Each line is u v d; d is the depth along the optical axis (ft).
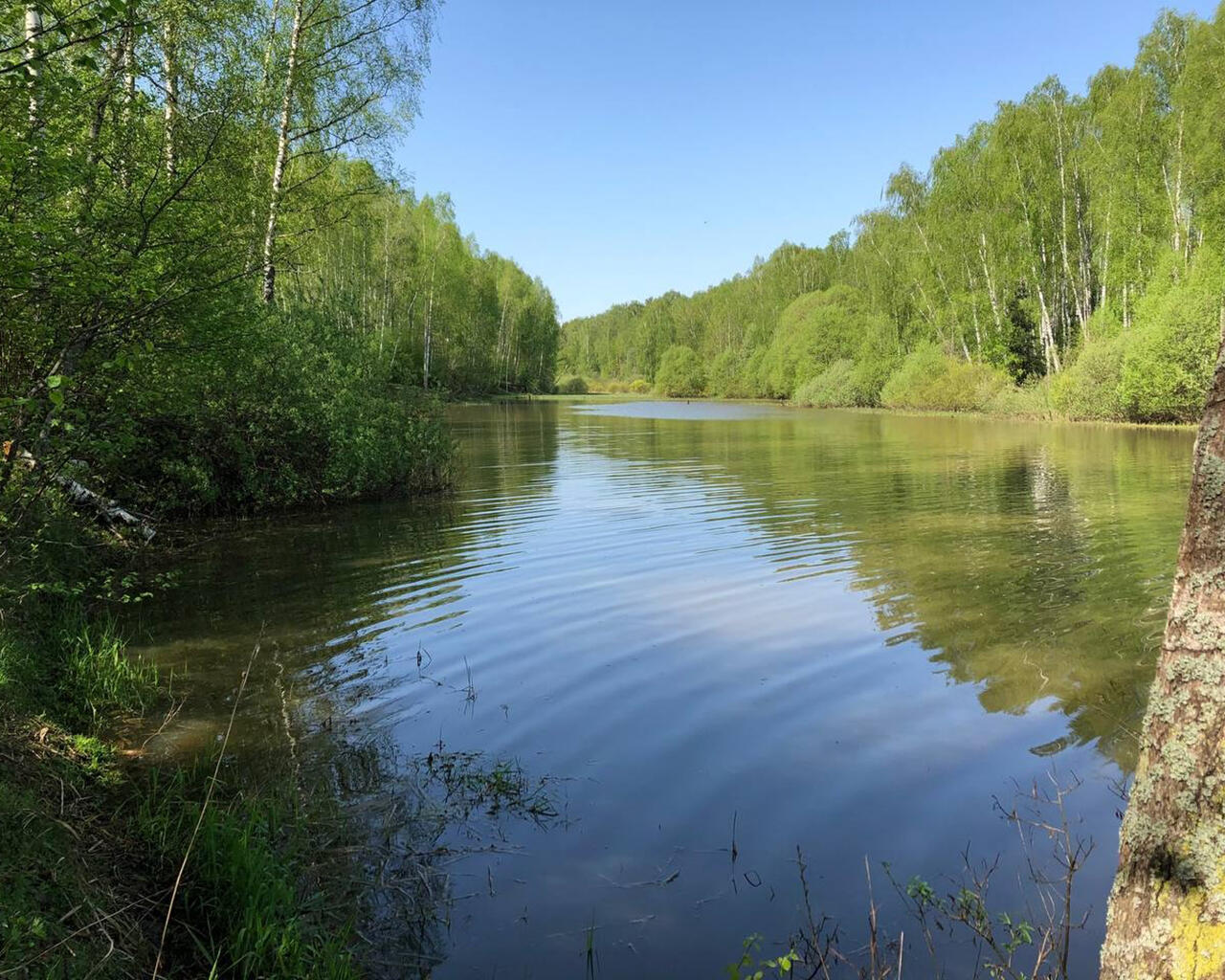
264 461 44.32
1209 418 6.14
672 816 13.03
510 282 266.98
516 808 13.34
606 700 17.89
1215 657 5.88
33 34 16.29
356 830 12.73
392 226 152.66
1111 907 6.57
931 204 151.94
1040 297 130.31
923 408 149.07
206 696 18.10
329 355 48.78
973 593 25.66
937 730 15.96
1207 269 89.71
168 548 33.58
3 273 17.44
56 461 22.79
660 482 54.70
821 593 26.27
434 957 9.89
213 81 32.48
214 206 27.76
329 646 21.53
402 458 49.62
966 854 11.80
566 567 30.60
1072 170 129.29
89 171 20.58
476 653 21.04
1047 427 100.48
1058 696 17.47
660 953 9.89
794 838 12.32
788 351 220.02
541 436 98.68
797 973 9.39
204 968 9.66
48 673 17.85
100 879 10.74
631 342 422.41
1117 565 28.89
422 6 56.34
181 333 24.91
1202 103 95.66
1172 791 6.04
